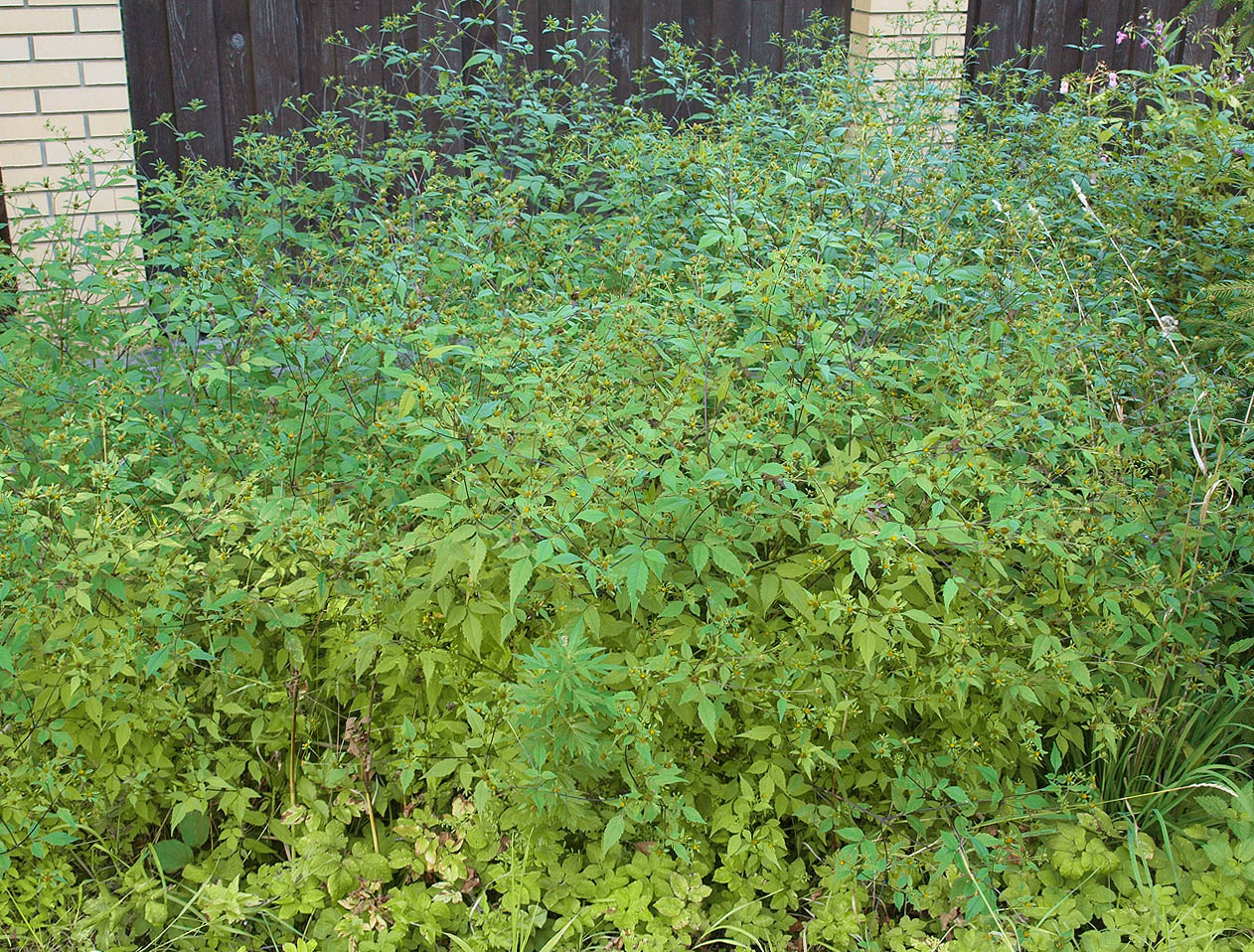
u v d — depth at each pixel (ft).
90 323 12.54
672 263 12.99
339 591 9.56
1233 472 10.91
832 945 9.23
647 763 8.91
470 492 9.26
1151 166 16.93
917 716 10.67
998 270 12.69
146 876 9.41
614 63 23.16
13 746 9.13
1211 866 9.77
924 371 11.37
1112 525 10.30
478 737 9.25
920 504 10.44
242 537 10.28
